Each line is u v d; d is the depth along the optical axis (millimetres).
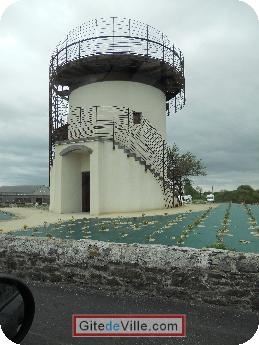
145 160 19312
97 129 19906
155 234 9266
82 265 6301
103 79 20250
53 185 20047
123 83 20219
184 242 7832
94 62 19266
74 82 21500
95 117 20203
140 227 10891
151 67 19766
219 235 8773
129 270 5871
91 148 17125
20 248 6961
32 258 6801
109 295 5816
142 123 20484
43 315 4918
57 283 6492
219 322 4656
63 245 6637
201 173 27625
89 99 20484
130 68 19938
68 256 6445
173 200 21328
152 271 5695
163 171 20922
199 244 7512
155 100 21406
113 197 17438
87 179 19266
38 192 55750
